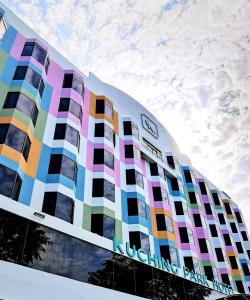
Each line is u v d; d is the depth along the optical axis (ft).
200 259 119.65
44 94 85.97
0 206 47.44
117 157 103.14
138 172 104.63
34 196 66.54
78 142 85.56
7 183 58.54
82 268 57.06
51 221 54.75
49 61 94.63
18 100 70.79
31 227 51.34
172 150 146.51
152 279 74.18
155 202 108.47
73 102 91.09
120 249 68.39
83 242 60.44
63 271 52.90
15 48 83.20
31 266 48.16
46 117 82.17
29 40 88.12
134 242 86.43
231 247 148.87
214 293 99.09
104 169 89.15
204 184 158.51
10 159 61.36
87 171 86.69
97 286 57.93
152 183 114.01
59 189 70.03
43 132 78.59
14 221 49.14
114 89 129.59
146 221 94.48
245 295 95.50
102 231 77.15
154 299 71.10
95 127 99.91
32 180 68.13
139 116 134.00
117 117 117.80
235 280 138.82
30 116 71.82
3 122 65.57
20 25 90.33
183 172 146.82
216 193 170.50
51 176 72.13
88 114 100.68
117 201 91.25
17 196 61.82
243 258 158.92
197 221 130.82
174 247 99.81
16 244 47.67
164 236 99.30
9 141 63.36
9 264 44.78
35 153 72.79
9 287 42.57
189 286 88.12
